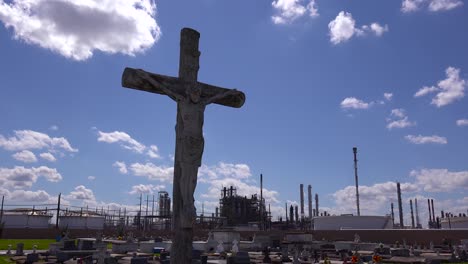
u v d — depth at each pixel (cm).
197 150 955
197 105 988
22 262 2314
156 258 2575
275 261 2519
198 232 6266
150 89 971
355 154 7938
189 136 952
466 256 2869
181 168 951
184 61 1005
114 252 3350
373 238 5125
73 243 2964
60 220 7725
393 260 2695
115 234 6812
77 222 7769
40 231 6116
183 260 912
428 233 4781
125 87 955
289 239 4294
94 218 7981
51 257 2644
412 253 3359
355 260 2361
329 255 3178
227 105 1087
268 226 8031
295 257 2308
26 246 4091
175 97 969
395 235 5003
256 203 8731
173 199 958
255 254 3186
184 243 922
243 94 1084
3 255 2841
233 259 2175
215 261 2342
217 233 4022
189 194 937
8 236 5884
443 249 4084
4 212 7806
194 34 1024
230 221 8494
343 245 3803
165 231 6962
